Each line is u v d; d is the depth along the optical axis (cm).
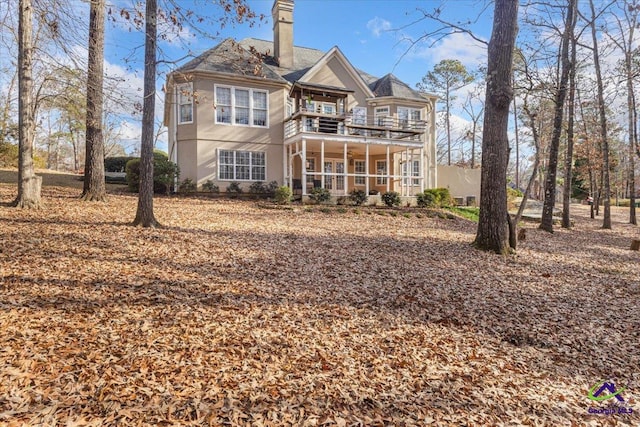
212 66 1864
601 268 887
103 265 626
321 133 1812
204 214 1269
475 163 4544
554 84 1294
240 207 1520
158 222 988
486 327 511
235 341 412
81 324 416
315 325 477
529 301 621
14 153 2127
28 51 989
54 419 263
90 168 1278
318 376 359
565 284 729
